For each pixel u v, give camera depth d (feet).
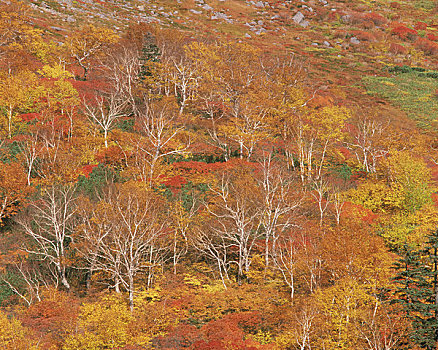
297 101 267.80
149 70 285.02
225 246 160.35
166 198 181.16
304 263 146.82
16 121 226.79
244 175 199.11
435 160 272.31
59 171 188.14
